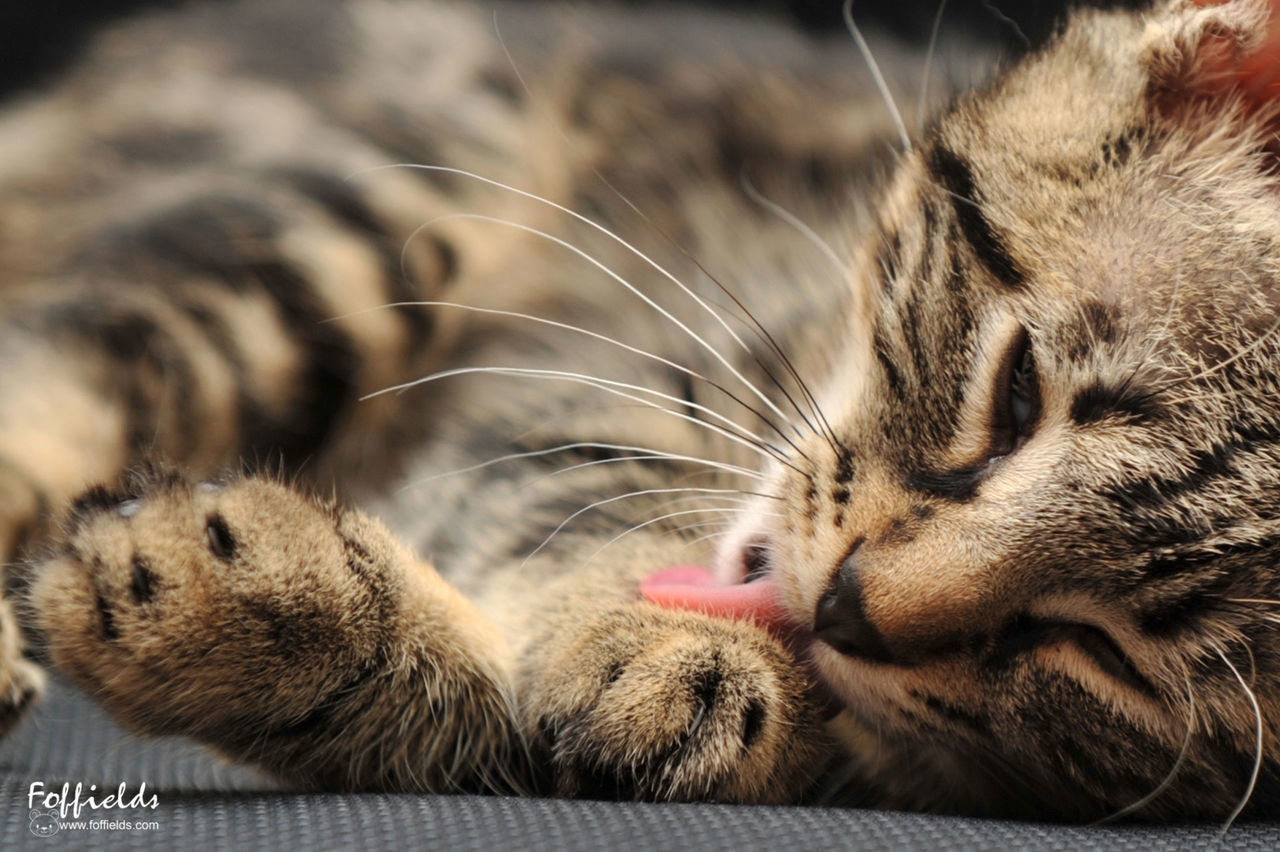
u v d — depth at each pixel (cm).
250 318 58
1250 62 51
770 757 50
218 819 46
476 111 62
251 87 62
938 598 50
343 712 49
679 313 61
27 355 56
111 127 62
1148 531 49
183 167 60
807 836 46
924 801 53
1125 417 49
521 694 51
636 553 56
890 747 52
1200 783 50
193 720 49
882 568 50
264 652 48
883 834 46
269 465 54
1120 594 49
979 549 50
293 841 45
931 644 50
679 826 46
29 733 52
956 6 68
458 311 61
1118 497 49
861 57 66
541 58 64
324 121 61
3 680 49
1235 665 49
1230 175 51
